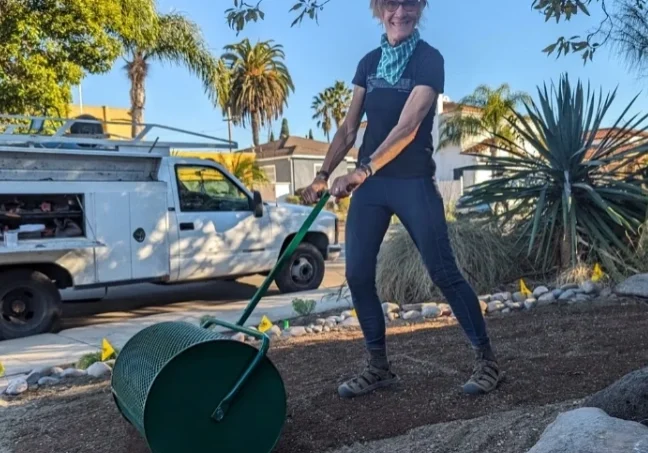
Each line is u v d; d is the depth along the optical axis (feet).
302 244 31.58
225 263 29.01
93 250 25.22
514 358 13.51
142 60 66.08
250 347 9.14
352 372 13.46
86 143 26.68
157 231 26.94
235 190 30.04
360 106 12.16
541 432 9.39
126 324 24.45
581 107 24.41
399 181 11.28
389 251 24.27
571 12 12.87
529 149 31.17
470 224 25.45
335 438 10.23
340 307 23.95
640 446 6.75
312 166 140.46
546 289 21.84
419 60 11.12
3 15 38.40
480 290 23.73
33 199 24.25
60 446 11.01
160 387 8.60
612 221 24.36
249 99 142.72
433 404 11.16
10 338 23.00
